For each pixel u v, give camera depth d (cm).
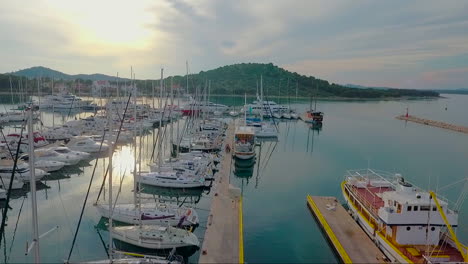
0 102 14262
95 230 3167
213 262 2431
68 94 14275
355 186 3744
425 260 2372
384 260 2550
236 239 2795
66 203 3806
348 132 10225
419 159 6756
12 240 2964
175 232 2797
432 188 4928
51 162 4738
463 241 3212
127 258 2475
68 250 2806
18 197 3981
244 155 5741
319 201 3831
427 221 2612
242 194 4334
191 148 6288
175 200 4097
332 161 6381
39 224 3272
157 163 5009
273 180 5028
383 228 2855
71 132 7038
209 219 3170
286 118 12769
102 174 4962
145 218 3134
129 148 6875
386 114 16700
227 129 9075
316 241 3044
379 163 6325
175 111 10669
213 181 4594
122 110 8744
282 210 3775
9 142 5641
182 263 2550
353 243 2797
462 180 4984
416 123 13250
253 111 13138
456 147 8238
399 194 2772
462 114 18725
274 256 2773
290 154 6975
